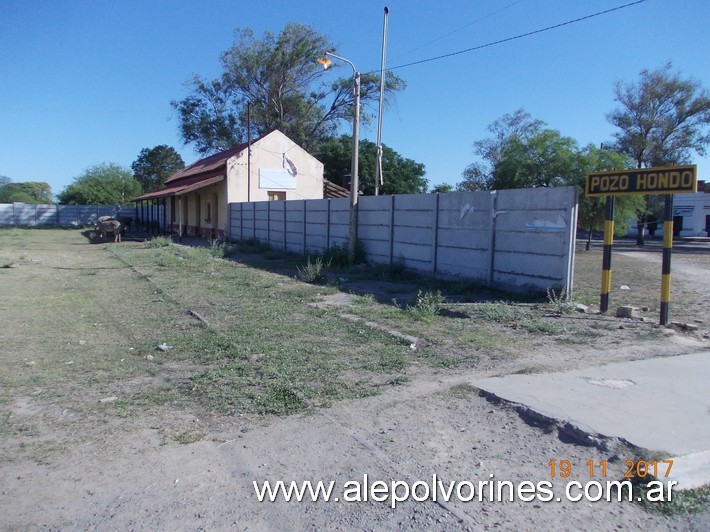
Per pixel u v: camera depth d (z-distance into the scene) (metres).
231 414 5.01
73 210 50.78
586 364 6.55
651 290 12.99
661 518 3.46
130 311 10.14
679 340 7.80
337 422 4.84
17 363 6.70
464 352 7.12
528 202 11.32
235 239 28.72
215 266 17.89
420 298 10.36
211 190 32.53
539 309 9.92
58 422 4.84
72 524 3.32
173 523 3.33
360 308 10.16
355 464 4.09
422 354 7.03
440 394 5.50
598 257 23.36
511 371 6.27
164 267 17.48
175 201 40.56
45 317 9.59
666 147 34.47
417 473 3.97
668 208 8.56
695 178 8.11
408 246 15.30
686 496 3.67
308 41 45.19
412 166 49.84
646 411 4.86
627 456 4.09
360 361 6.68
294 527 3.31
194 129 46.84
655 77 33.97
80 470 3.98
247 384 5.80
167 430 4.67
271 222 24.12
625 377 5.91
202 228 34.81
